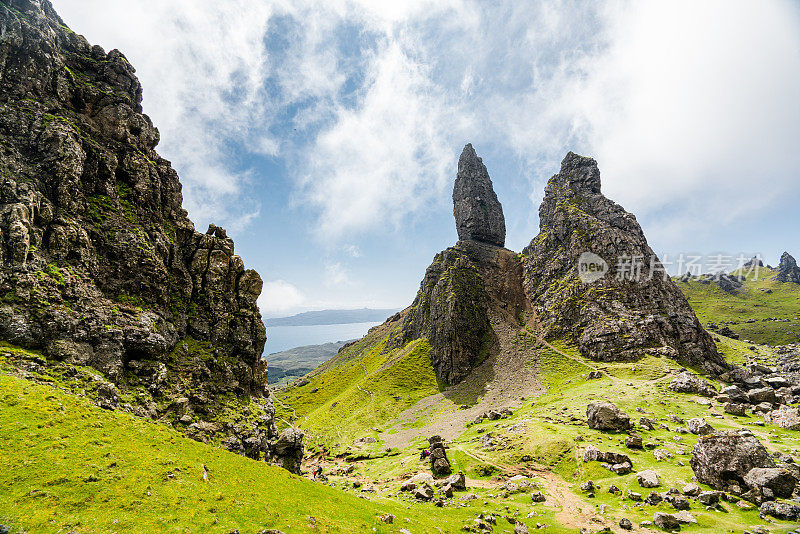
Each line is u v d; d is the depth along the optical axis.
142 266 78.00
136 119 93.06
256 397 93.00
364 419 176.50
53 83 79.31
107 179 80.19
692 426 87.88
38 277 58.97
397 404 189.12
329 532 32.62
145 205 87.12
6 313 52.88
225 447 67.06
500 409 151.88
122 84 94.81
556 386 166.62
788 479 50.00
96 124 85.31
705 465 57.75
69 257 66.81
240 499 33.53
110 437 37.12
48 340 55.56
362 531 35.16
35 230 62.03
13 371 46.41
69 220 68.44
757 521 45.62
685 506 51.91
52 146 70.69
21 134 69.50
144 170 88.75
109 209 78.19
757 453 54.12
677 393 121.88
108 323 65.06
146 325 70.81
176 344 79.31
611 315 196.88
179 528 26.19
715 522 46.22
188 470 35.69
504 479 77.50
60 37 88.44
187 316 86.31
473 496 66.19
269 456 78.06
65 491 27.00
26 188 63.81
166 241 88.19
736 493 52.75
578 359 187.62
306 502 38.75
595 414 95.12
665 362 160.00
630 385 138.75
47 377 49.56
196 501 30.58
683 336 179.88
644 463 69.88
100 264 71.88
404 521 42.34
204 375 78.81
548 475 75.31
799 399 106.19
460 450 99.06
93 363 58.97
